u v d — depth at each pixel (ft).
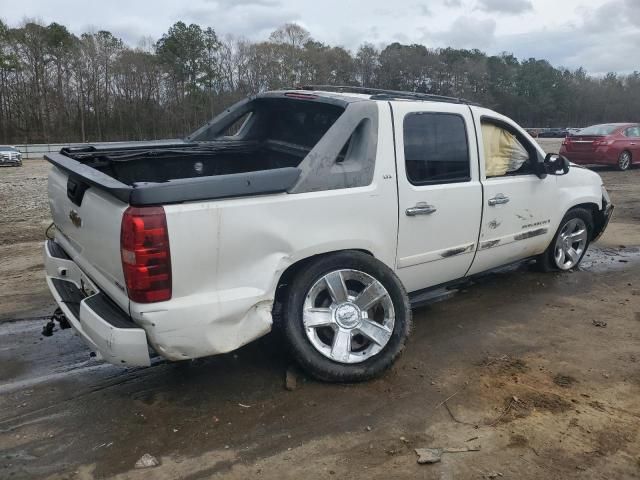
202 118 238.27
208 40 235.61
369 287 12.40
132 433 10.62
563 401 11.82
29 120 221.05
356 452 10.09
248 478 9.39
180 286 10.07
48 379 12.80
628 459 9.96
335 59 247.70
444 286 15.58
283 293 12.10
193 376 12.76
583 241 20.72
